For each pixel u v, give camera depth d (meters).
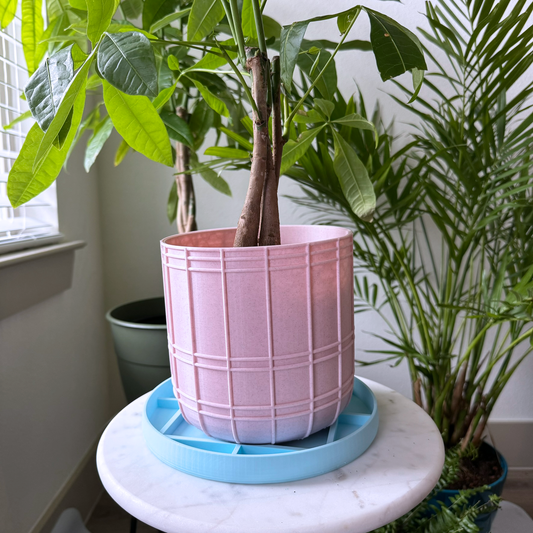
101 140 0.90
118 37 0.39
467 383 1.17
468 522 0.73
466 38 1.27
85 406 1.31
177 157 1.13
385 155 1.08
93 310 1.38
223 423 0.51
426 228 1.39
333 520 0.43
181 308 0.52
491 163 0.96
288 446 0.53
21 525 0.95
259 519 0.43
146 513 0.45
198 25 0.63
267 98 0.54
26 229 1.09
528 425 1.45
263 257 0.47
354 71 1.33
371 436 0.56
